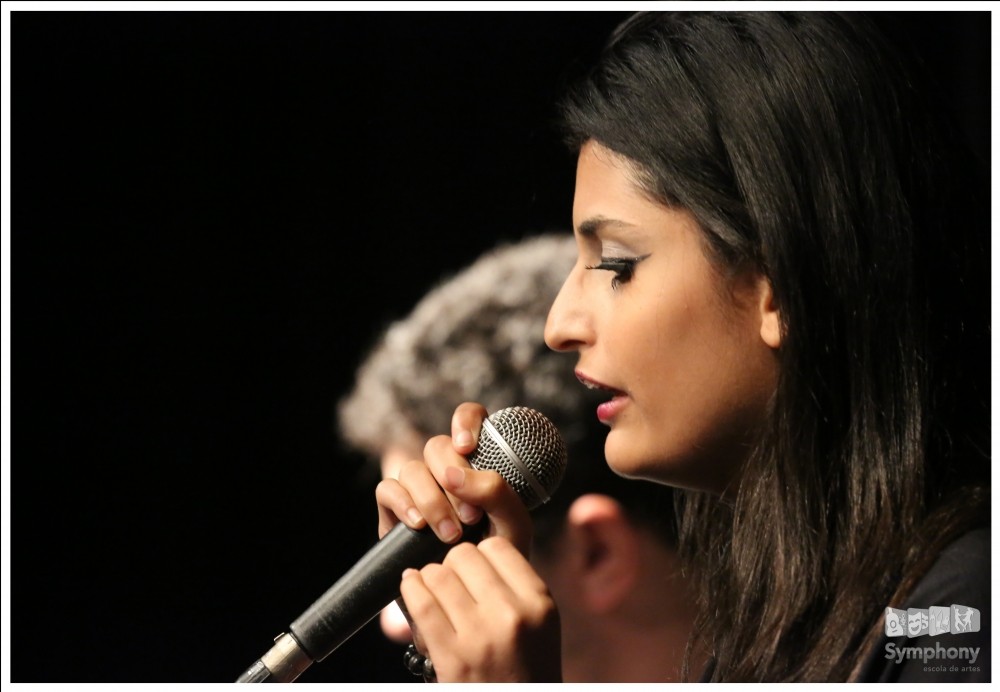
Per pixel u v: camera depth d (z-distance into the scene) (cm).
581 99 473
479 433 457
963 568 393
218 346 948
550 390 711
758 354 441
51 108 947
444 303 759
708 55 456
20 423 953
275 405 933
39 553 940
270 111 947
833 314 438
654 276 441
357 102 941
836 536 438
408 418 764
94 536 944
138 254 956
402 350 761
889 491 431
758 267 438
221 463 938
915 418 438
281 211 947
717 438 448
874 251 443
